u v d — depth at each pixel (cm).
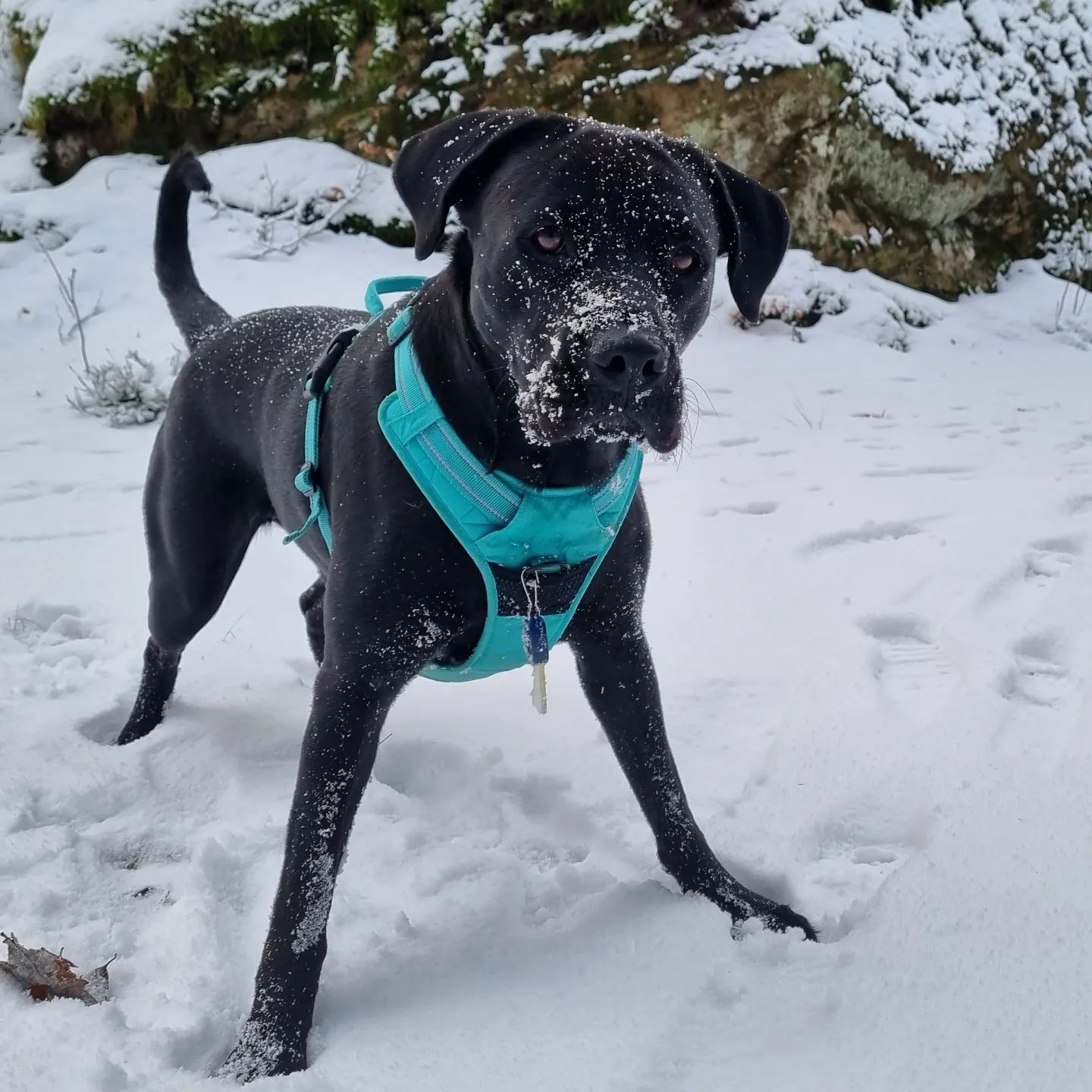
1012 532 145
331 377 77
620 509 71
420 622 68
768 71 266
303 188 266
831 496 163
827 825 85
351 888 77
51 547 141
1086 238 328
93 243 255
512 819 87
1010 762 88
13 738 96
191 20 275
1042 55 327
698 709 104
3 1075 58
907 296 281
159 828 85
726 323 259
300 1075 59
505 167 70
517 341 66
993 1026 60
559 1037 62
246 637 119
